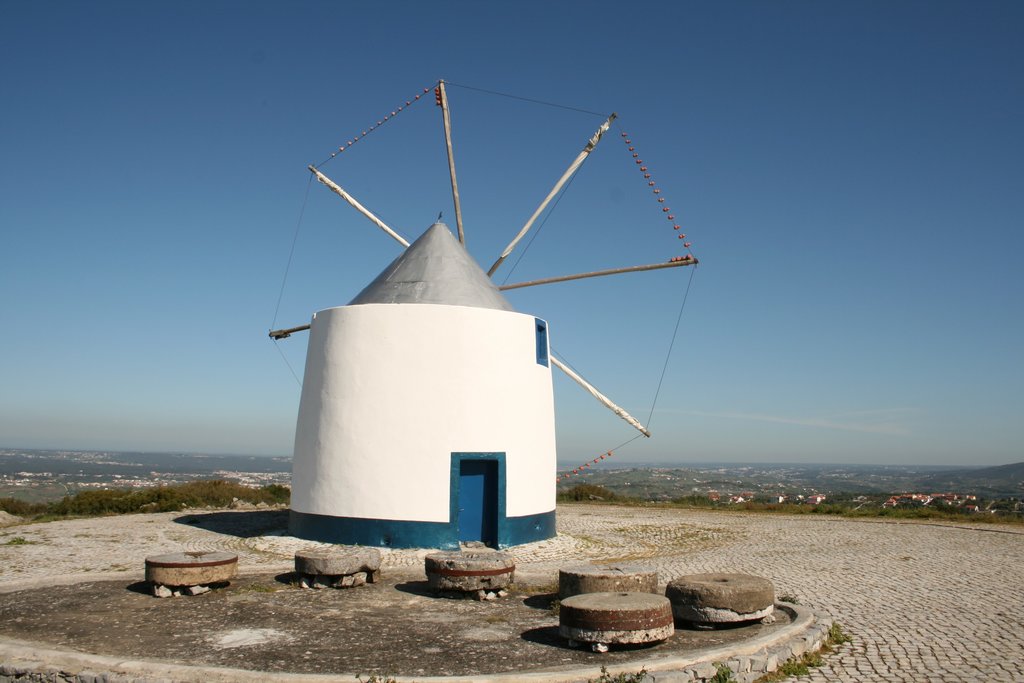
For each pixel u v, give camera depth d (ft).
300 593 37.24
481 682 22.74
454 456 50.93
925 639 29.78
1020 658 27.09
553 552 52.26
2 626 30.94
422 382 51.70
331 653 26.86
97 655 25.80
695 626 29.94
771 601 30.60
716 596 29.43
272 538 54.60
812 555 54.60
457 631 29.99
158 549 52.95
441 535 50.08
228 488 98.53
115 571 44.34
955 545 60.95
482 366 52.65
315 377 55.57
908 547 59.52
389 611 33.58
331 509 51.93
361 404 52.11
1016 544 61.72
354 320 53.67
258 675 23.39
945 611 35.04
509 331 54.60
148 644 28.17
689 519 83.46
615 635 26.43
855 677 24.90
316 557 38.22
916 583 42.68
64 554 51.01
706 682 23.79
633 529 71.26
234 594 37.01
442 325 52.44
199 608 34.09
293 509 55.77
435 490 50.44
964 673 25.32
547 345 60.08
